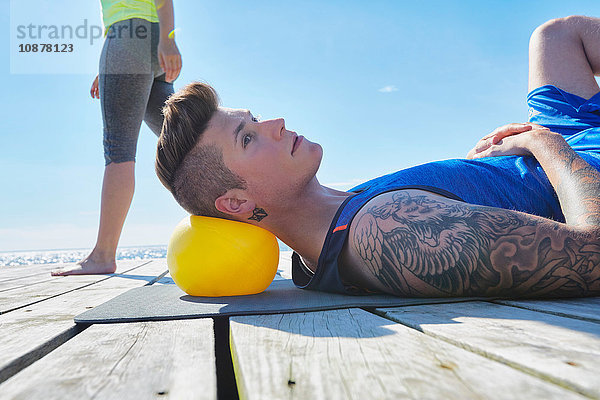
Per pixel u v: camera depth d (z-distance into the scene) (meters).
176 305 1.58
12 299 2.02
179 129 1.84
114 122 3.14
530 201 1.83
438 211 1.44
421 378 0.68
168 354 0.92
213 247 1.75
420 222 1.43
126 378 0.76
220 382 1.28
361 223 1.56
